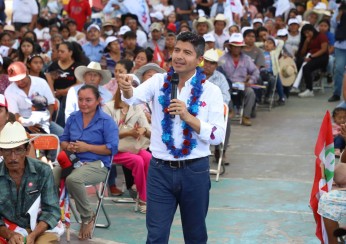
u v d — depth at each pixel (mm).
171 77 5730
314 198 6609
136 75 9289
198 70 5781
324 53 17156
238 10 19000
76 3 19281
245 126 13766
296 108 15734
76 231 7930
